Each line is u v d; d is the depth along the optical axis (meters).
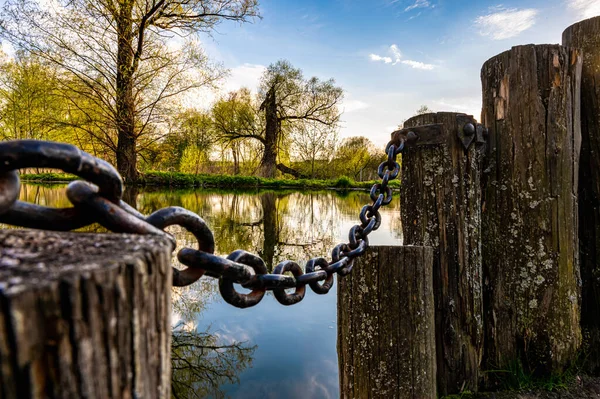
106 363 0.41
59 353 0.37
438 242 1.82
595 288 2.03
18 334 0.33
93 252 0.45
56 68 10.72
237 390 2.38
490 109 2.01
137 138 12.09
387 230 7.32
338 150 31.31
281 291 1.17
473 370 1.82
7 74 12.10
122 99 11.10
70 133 12.23
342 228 8.48
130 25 11.00
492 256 1.98
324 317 3.48
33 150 0.54
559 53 1.87
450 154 1.81
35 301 0.34
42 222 0.62
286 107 27.89
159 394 0.50
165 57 11.28
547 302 1.86
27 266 0.38
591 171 2.06
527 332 1.88
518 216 1.91
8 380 0.34
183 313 3.54
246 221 9.16
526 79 1.89
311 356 2.78
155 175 18.84
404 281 1.66
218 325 3.29
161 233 0.68
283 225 8.69
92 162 0.60
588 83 2.05
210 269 0.89
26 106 11.68
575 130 1.90
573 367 1.90
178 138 13.12
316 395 2.32
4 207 0.54
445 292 1.81
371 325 1.69
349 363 1.74
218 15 11.99
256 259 1.08
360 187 28.94
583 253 2.09
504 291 1.93
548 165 1.86
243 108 27.66
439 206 1.83
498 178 1.97
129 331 0.43
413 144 1.88
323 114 27.84
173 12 11.59
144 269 0.45
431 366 1.70
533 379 1.87
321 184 28.09
